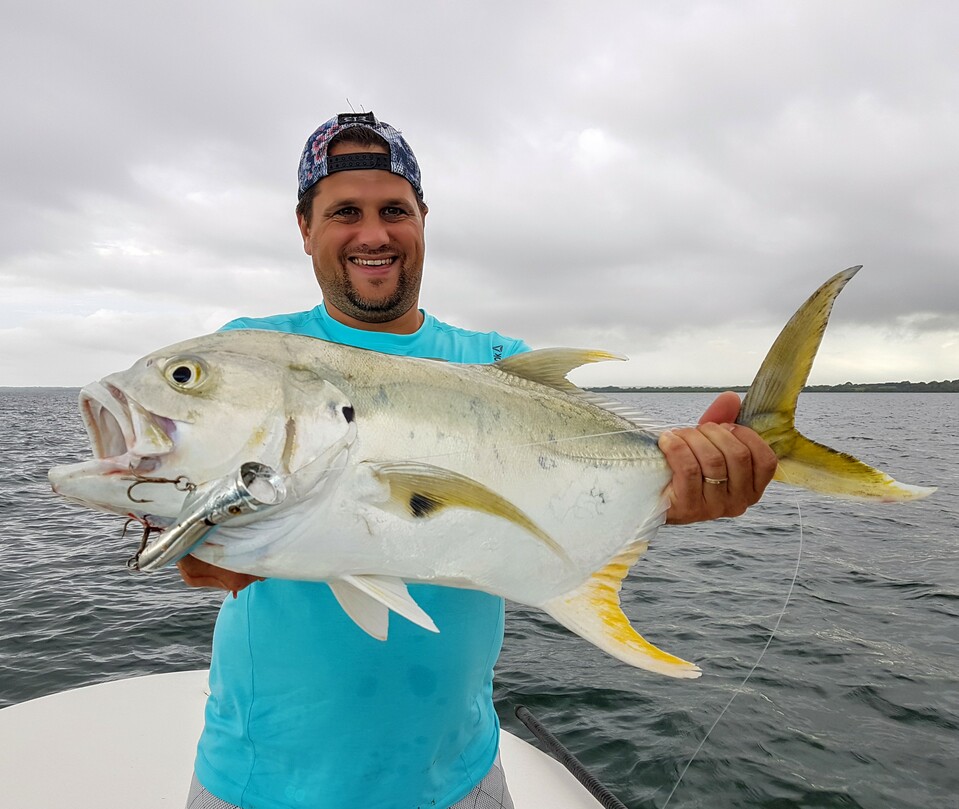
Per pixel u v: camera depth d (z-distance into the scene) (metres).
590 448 0.84
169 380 0.69
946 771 1.62
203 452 0.68
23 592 3.02
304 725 0.83
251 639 0.85
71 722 1.38
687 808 1.51
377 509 0.72
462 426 0.78
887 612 2.66
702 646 2.32
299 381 0.72
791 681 2.05
